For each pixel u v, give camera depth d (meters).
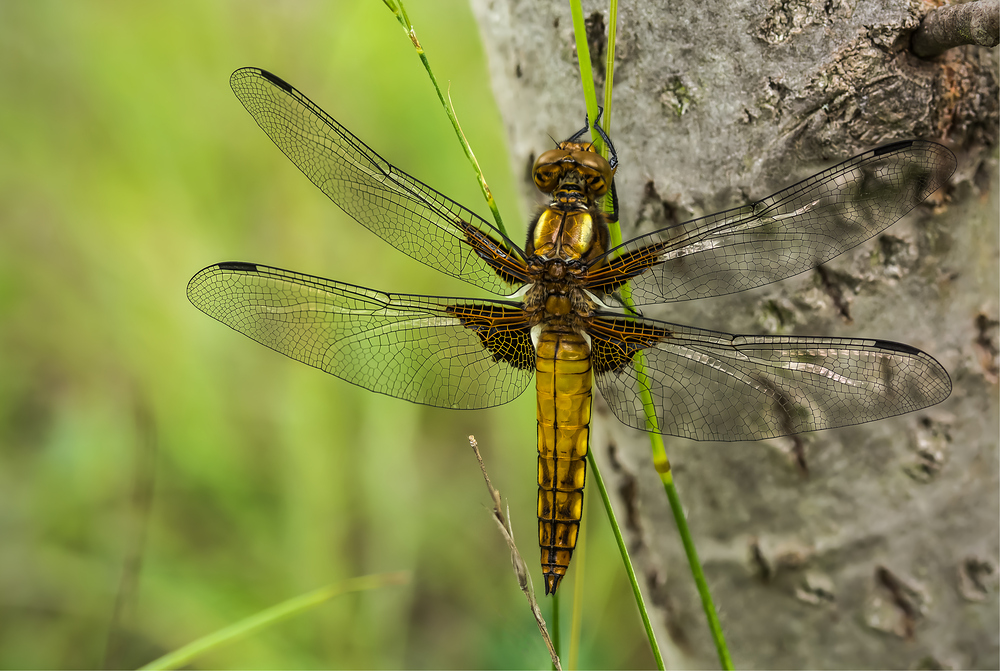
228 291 0.45
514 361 0.45
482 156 0.55
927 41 0.43
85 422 0.53
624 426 0.45
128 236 0.55
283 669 0.50
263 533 0.51
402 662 0.50
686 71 0.43
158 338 0.53
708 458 0.44
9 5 0.56
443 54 0.55
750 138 0.43
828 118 0.43
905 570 0.44
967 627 0.44
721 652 0.44
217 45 0.56
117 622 0.48
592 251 0.44
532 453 0.51
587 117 0.44
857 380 0.43
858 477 0.44
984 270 0.43
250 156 0.55
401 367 0.45
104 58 0.56
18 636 0.50
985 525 0.44
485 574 0.51
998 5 0.42
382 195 0.45
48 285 0.56
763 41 0.43
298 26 0.56
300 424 0.50
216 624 0.50
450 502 0.52
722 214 0.43
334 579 0.50
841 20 0.43
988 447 0.44
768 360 0.44
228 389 0.52
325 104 0.56
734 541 0.44
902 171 0.43
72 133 0.57
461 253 0.45
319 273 0.53
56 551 0.51
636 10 0.43
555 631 0.44
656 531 0.45
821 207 0.43
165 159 0.56
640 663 0.50
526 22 0.44
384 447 0.51
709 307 0.44
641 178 0.44
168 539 0.51
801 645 0.44
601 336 0.44
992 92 0.43
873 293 0.43
